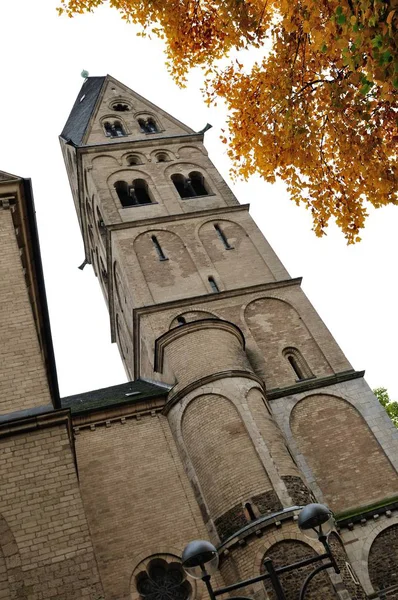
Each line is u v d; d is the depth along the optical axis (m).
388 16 9.37
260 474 19.64
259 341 27.73
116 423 22.66
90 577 10.78
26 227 17.20
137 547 19.30
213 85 16.33
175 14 16.20
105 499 20.34
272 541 17.75
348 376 26.06
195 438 21.44
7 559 10.84
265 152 15.23
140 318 28.14
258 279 31.00
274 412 24.28
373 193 13.79
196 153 39.44
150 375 28.38
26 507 11.46
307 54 14.50
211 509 19.89
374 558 20.00
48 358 19.27
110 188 35.47
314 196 15.02
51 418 12.53
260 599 16.91
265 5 14.84
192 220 33.72
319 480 22.44
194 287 30.20
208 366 22.94
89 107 43.81
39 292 18.17
